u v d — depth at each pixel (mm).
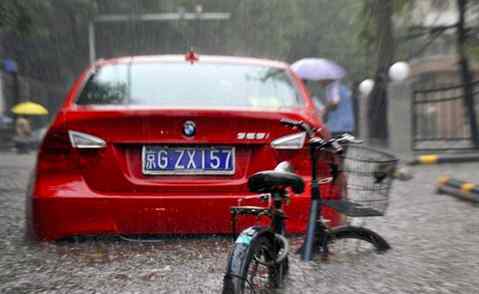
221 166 7836
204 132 7754
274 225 6223
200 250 7895
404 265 7375
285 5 52156
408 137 26688
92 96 8539
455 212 11133
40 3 44094
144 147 7785
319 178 7836
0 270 7129
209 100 8539
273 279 6188
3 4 18844
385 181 7184
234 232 6082
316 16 51281
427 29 29438
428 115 28016
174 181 7777
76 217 7730
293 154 7895
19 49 62031
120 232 7762
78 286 6586
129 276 6910
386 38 28594
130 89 8664
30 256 7680
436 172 19062
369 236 7859
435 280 6793
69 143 7785
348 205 7211
